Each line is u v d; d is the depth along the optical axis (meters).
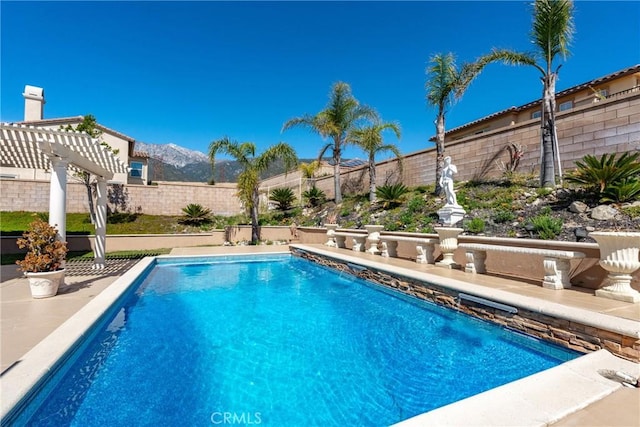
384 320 4.99
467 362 3.50
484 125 18.08
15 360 2.76
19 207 14.95
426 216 10.38
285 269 10.01
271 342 4.08
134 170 22.08
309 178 21.09
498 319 4.37
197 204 18.66
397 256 9.25
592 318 3.30
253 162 14.80
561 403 2.14
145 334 4.34
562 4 8.24
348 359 3.58
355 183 17.59
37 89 18.58
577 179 7.22
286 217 18.08
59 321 3.88
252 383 3.04
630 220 5.93
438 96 11.32
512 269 6.19
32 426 2.36
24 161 8.98
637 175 6.99
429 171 13.59
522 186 9.31
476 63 9.63
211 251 12.06
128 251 12.44
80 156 6.44
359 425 2.42
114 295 5.14
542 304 3.92
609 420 1.96
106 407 2.63
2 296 5.12
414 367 3.39
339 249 11.45
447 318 5.10
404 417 2.52
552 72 8.59
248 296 6.55
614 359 2.92
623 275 4.29
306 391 2.92
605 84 12.82
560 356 3.58
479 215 8.68
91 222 14.91
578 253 4.71
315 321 4.94
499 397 2.23
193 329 4.55
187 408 2.64
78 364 3.39
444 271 6.67
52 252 5.18
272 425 2.42
